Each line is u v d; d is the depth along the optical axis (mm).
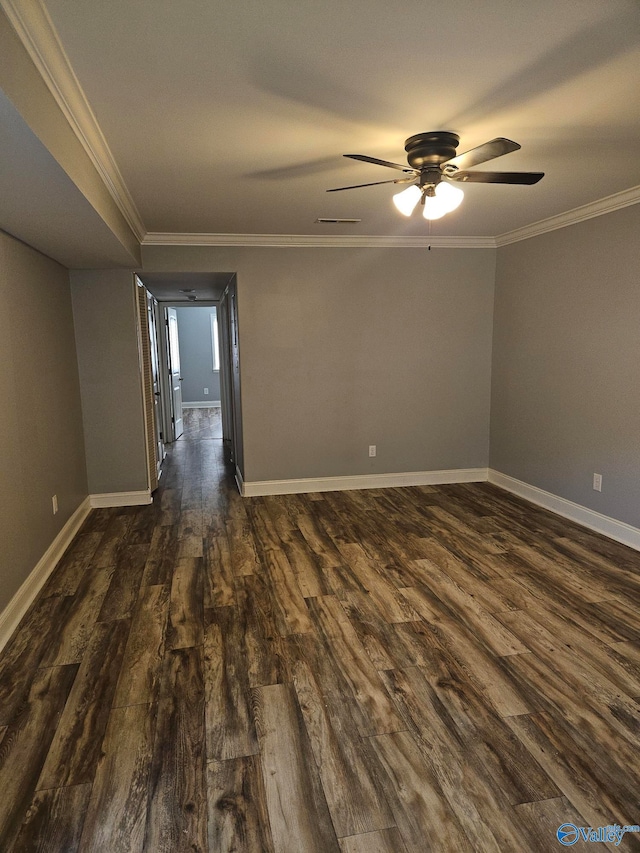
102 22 1592
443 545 3762
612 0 1523
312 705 2119
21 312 3135
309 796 1701
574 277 4078
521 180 2525
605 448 3861
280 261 4777
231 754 1874
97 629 2707
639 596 2992
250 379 4895
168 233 4438
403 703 2125
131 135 2410
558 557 3531
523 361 4785
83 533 4086
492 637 2592
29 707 2125
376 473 5262
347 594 3047
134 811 1652
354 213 3902
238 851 1523
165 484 5484
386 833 1573
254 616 2820
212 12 1551
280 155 2689
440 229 4609
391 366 5121
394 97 2115
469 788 1725
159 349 7234
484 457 5465
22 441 3027
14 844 1549
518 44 1756
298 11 1557
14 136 1660
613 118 2336
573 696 2162
